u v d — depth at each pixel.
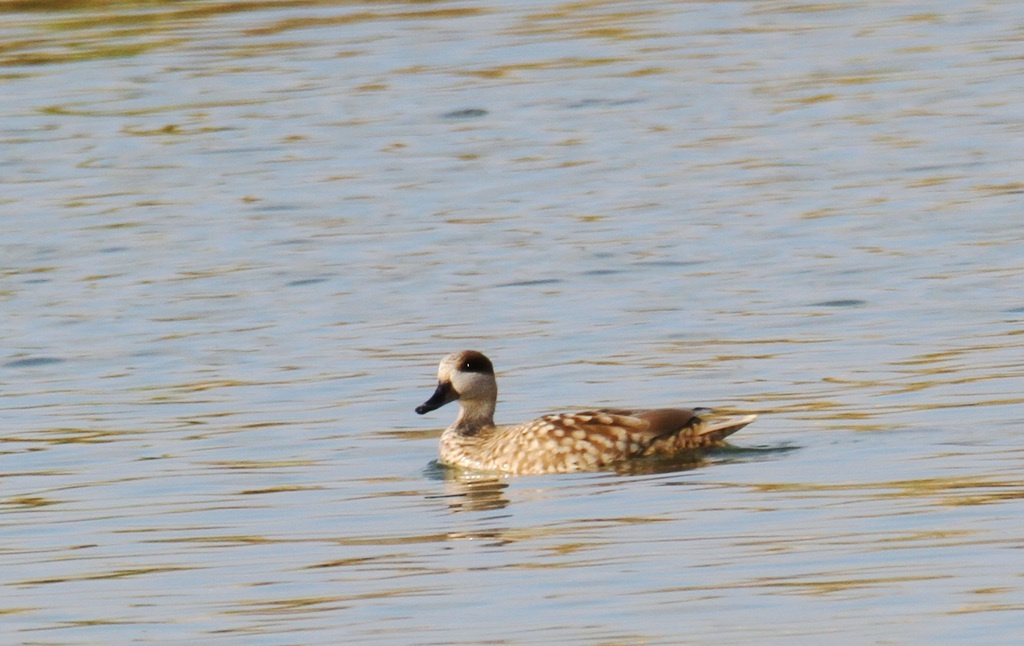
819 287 22.77
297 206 28.09
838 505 14.80
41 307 23.38
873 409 17.77
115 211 28.12
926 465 15.81
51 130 33.03
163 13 41.12
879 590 12.70
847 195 27.34
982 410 17.42
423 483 16.50
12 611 13.31
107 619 13.02
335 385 19.66
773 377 19.17
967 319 20.97
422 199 28.28
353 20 40.62
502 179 29.28
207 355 21.00
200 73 36.50
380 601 13.10
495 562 13.92
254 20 40.53
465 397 17.56
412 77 35.91
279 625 12.70
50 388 19.92
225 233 26.77
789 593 12.73
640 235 25.75
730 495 15.39
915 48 37.22
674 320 21.66
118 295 23.78
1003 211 25.88
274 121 33.22
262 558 14.30
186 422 18.48
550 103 33.94
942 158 29.19
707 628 12.15
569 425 16.95
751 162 29.62
